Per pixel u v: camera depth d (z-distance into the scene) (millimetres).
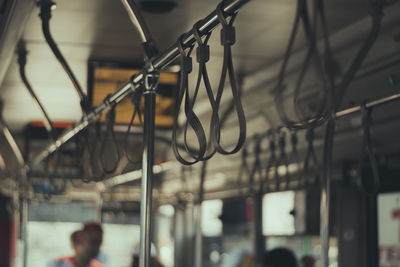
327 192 2971
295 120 5727
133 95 3309
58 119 8523
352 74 2406
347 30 4488
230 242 9539
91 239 6156
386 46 4219
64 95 7246
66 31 4973
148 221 2822
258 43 5148
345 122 5188
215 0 4168
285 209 6828
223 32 2207
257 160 5688
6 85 6824
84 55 5609
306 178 4145
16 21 4055
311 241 6426
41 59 5805
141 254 2818
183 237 10031
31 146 8516
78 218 11289
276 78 5617
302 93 5277
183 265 10039
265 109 6020
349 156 5652
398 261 5332
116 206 10062
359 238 5645
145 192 2848
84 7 4406
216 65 5707
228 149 7152
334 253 5867
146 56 2926
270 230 7195
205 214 9781
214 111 2223
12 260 11352
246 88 6078
